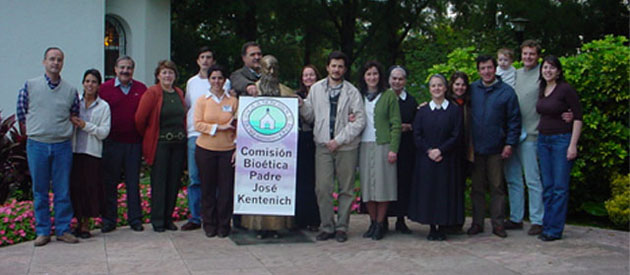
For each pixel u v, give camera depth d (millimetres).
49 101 5789
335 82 6129
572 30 14852
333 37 17734
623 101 7184
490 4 14734
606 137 7312
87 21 10789
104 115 6184
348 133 5961
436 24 17906
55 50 5746
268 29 17000
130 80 6609
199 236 6402
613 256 5586
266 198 6121
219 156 6297
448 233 6617
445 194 6090
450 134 6129
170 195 6680
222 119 6258
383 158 6086
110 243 6027
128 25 11539
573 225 7160
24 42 10352
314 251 5766
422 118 6203
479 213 6594
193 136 6648
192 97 6695
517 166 6734
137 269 5074
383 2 16828
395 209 6527
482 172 6539
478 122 6383
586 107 7340
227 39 15586
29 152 5852
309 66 6781
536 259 5473
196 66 15758
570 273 5008
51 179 6016
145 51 11711
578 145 7398
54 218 6066
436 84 6129
